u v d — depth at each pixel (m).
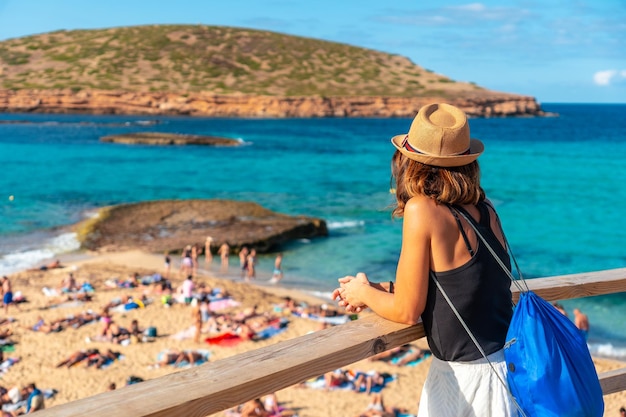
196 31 199.50
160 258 29.70
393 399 14.55
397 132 122.38
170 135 92.38
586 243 34.50
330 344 2.36
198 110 152.88
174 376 2.04
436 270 2.38
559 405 2.17
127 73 167.75
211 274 27.91
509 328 2.35
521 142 108.81
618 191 53.25
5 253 30.22
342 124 141.38
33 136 94.38
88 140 90.56
